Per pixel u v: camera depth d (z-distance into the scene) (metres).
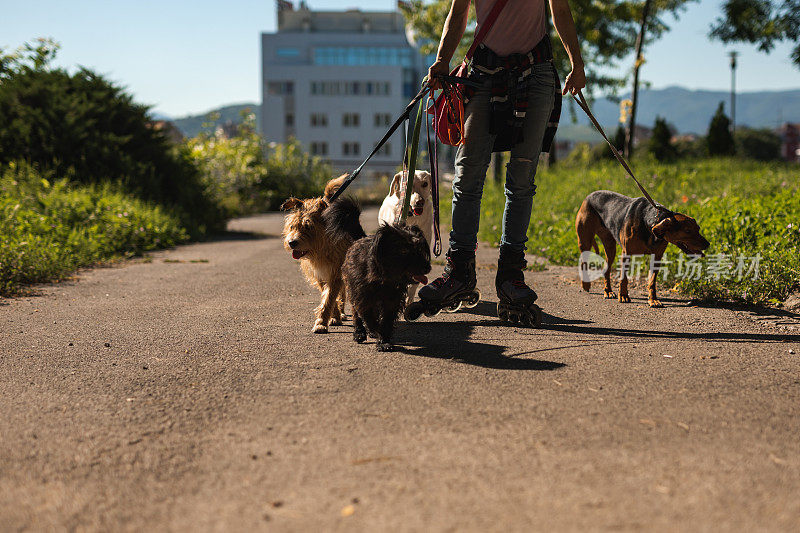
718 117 25.77
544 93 4.48
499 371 3.51
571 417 2.79
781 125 114.44
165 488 2.20
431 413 2.87
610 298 5.92
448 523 1.93
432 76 4.42
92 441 2.62
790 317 4.85
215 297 6.29
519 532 1.87
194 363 3.81
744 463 2.32
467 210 4.61
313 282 5.12
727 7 17.81
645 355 3.79
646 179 13.64
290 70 68.06
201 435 2.67
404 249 3.86
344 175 5.11
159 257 10.25
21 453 2.51
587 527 1.89
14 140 13.27
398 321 4.95
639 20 24.44
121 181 13.98
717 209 7.96
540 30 4.46
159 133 16.08
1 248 7.41
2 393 3.28
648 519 1.93
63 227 10.02
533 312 4.60
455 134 4.62
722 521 1.92
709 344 4.05
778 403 2.95
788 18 17.34
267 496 2.13
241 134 30.94
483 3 4.43
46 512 2.05
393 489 2.15
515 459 2.37
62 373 3.64
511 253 4.70
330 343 4.30
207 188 17.89
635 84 21.62
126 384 3.40
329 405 3.00
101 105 14.86
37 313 5.50
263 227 18.48
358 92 68.31
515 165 4.61
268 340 4.41
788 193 8.39
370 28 72.56
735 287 5.57
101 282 7.42
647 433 2.60
